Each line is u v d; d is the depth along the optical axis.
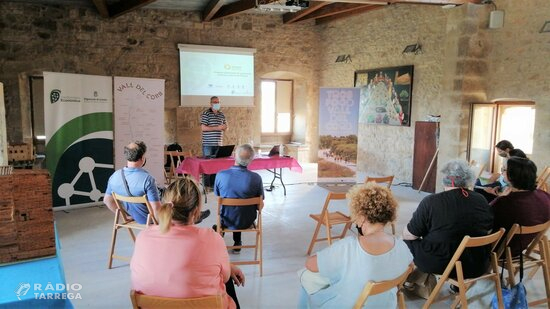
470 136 6.18
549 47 5.28
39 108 8.15
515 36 5.72
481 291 2.79
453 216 2.58
